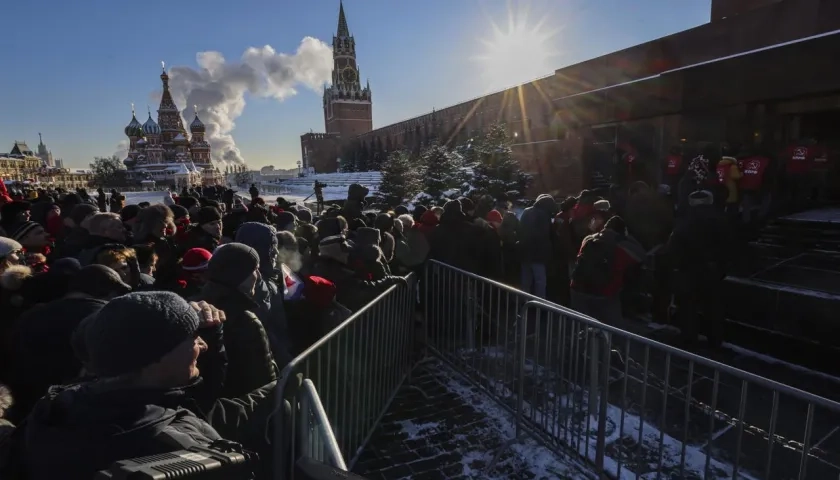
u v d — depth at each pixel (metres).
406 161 19.64
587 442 2.91
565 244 6.28
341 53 110.56
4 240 2.68
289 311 3.18
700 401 3.76
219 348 1.92
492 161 16.06
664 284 5.60
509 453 3.18
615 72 15.12
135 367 1.23
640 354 4.71
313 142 96.62
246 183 81.62
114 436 1.15
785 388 2.01
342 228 4.60
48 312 2.08
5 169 93.94
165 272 3.23
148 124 92.25
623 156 10.48
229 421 1.91
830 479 2.76
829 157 8.21
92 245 3.71
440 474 2.97
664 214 6.30
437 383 4.24
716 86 8.02
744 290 5.03
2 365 2.10
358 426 3.14
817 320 4.40
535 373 3.35
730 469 2.91
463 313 4.38
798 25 9.58
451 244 5.21
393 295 3.85
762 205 7.07
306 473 1.36
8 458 1.29
